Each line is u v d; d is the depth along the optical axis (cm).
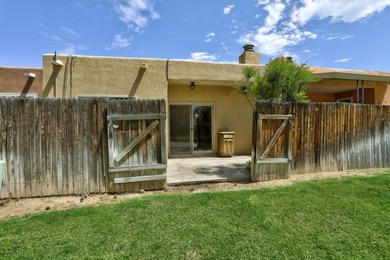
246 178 623
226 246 301
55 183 490
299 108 638
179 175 650
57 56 790
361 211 406
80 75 806
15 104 468
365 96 1136
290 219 378
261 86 686
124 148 513
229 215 393
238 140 1069
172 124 1023
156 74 866
